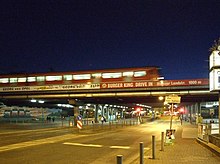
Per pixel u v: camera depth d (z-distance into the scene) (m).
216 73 17.12
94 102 73.44
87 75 49.53
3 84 54.75
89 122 75.88
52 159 14.38
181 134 33.53
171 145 20.19
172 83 45.09
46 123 65.62
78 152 17.23
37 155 15.68
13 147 19.20
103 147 20.19
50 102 72.94
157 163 12.22
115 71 47.88
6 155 15.51
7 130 39.50
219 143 16.11
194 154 15.16
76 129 43.28
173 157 14.03
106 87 48.12
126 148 19.72
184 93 45.16
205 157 14.04
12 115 91.88
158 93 46.12
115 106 106.25
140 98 57.78
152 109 145.25
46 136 29.55
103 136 30.55
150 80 45.91
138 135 32.56
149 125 61.56
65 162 13.53
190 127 52.16
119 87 47.41
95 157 15.32
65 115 119.88
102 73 48.69
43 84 52.22
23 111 96.56
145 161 12.76
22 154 15.98
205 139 21.95
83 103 71.19
